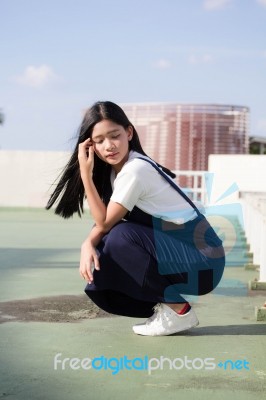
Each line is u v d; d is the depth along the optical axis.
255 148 23.89
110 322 2.73
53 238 6.63
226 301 3.25
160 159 19.91
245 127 20.45
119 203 2.29
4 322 2.70
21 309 2.98
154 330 2.48
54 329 2.58
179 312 2.49
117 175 2.34
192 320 2.51
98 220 2.31
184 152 19.61
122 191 2.29
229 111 19.86
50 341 2.39
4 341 2.38
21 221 9.04
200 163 19.73
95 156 2.43
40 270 4.32
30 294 3.38
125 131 2.37
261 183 11.01
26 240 6.39
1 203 12.52
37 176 12.39
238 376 2.00
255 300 3.29
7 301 3.18
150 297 2.39
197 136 19.70
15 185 12.47
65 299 3.24
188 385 1.90
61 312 2.92
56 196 2.50
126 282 2.35
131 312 2.47
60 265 4.57
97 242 2.35
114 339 2.43
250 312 2.99
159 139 19.84
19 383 1.89
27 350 2.25
